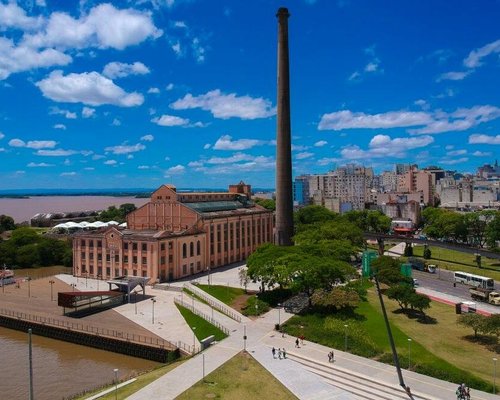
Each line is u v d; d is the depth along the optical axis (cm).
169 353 7675
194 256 14325
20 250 17325
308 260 9900
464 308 9406
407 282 11288
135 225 15638
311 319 8825
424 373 6278
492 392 5706
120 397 5675
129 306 10606
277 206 14950
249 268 10825
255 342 7688
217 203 17025
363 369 6462
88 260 14325
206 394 5725
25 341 9125
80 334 8831
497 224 17362
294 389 5903
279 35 14738
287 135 14788
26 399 6378
